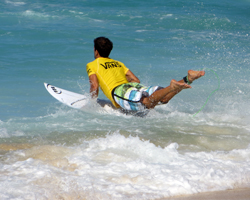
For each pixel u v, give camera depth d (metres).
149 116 20.34
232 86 27.78
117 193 10.69
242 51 41.47
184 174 12.08
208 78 30.23
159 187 11.22
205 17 63.34
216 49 42.34
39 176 11.99
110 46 20.81
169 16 63.47
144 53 39.34
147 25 56.44
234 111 21.55
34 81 27.86
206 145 16.08
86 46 41.34
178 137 16.98
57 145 15.58
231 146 15.96
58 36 45.44
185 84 16.47
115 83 19.98
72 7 68.00
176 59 37.22
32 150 14.68
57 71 31.27
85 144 15.57
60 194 10.59
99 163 13.34
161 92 17.67
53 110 21.30
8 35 44.09
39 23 53.16
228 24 59.00
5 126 18.03
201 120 19.83
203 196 10.71
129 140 15.55
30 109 21.36
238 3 82.25
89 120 19.53
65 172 12.41
